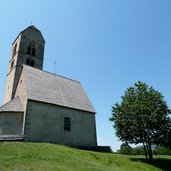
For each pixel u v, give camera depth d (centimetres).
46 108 3281
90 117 3784
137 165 2836
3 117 3070
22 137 2895
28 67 3753
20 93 3500
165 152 4712
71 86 4159
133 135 3200
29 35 4597
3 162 1761
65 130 3369
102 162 2520
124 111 3356
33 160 1900
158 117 3167
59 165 1872
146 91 3506
